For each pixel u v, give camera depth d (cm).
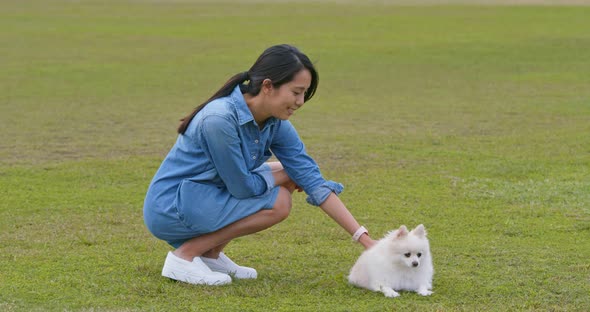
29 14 4359
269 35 3447
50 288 625
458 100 1933
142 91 2098
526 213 895
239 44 3169
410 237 616
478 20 3950
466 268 688
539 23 3766
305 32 3547
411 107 1828
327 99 1961
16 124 1567
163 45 3167
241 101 614
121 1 5228
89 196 981
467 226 844
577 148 1292
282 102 612
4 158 1227
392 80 2317
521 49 2941
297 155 654
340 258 723
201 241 639
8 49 2998
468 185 1038
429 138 1410
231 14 4378
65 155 1258
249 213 630
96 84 2216
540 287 634
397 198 973
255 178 632
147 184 1054
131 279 648
